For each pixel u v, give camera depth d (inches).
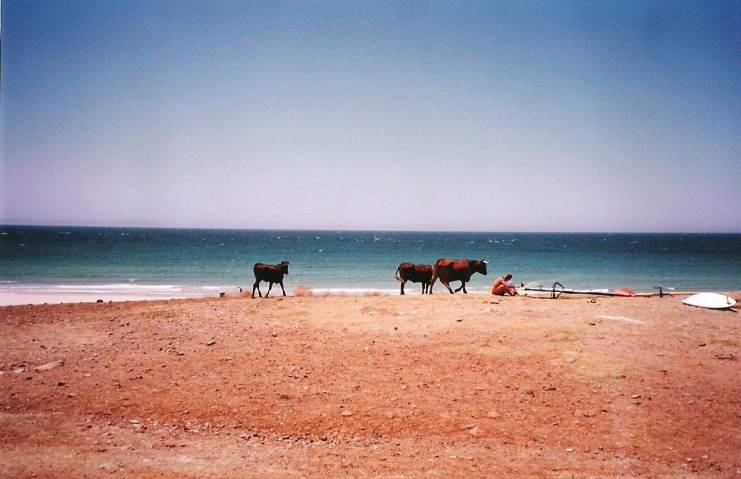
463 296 671.1
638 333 448.5
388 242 5890.8
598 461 255.1
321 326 506.9
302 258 2711.6
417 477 234.5
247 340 459.8
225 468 241.0
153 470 236.8
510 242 6318.9
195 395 337.1
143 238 6087.6
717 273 1841.8
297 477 232.4
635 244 5777.6
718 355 393.7
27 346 443.8
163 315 565.9
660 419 301.3
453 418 305.7
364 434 287.3
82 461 245.9
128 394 338.3
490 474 239.3
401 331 479.2
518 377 362.3
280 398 333.1
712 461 255.0
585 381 352.8
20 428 287.4
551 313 527.8
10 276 1627.7
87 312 622.2
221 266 2064.5
